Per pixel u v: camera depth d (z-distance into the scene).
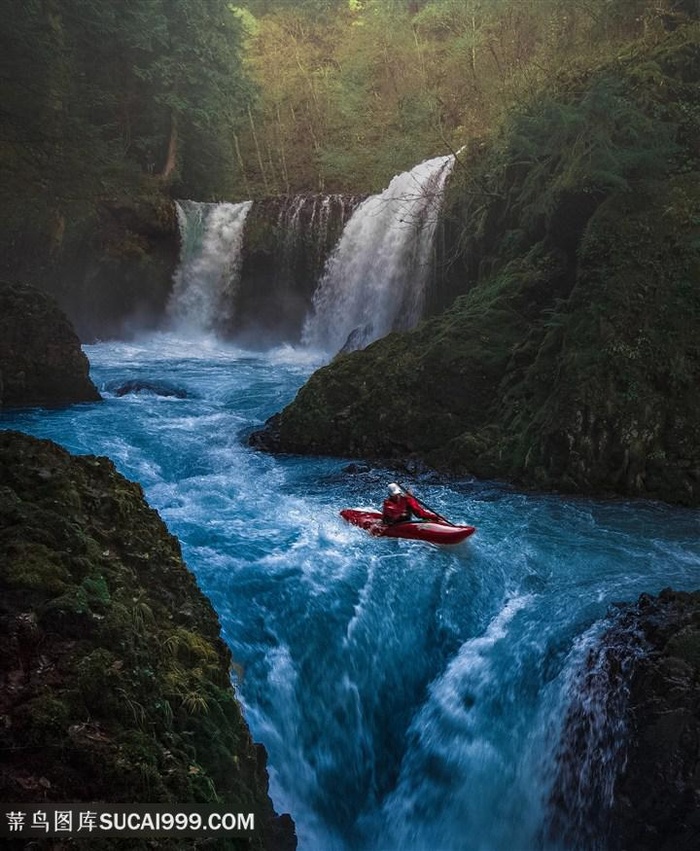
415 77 30.30
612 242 11.51
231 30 29.66
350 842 6.34
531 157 14.26
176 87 27.38
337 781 6.46
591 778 5.80
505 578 7.80
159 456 11.55
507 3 24.67
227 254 25.72
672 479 10.42
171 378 17.86
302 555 7.88
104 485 5.96
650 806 5.30
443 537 8.41
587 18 17.92
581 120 11.97
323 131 34.09
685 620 6.02
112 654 4.13
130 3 26.22
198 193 29.42
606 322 11.07
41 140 23.58
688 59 12.60
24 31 22.52
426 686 6.97
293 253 24.91
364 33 33.75
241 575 7.33
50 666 3.94
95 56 26.52
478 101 23.92
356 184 30.72
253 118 34.00
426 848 6.41
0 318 14.70
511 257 14.43
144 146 27.41
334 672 6.79
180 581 5.41
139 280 25.25
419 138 26.97
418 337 13.40
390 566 7.77
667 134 11.74
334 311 23.31
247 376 18.50
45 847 3.17
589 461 10.66
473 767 6.44
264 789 4.65
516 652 6.73
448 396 12.47
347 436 12.58
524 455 11.14
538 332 12.41
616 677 5.90
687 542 8.82
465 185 16.75
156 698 4.08
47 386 14.87
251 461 11.88
